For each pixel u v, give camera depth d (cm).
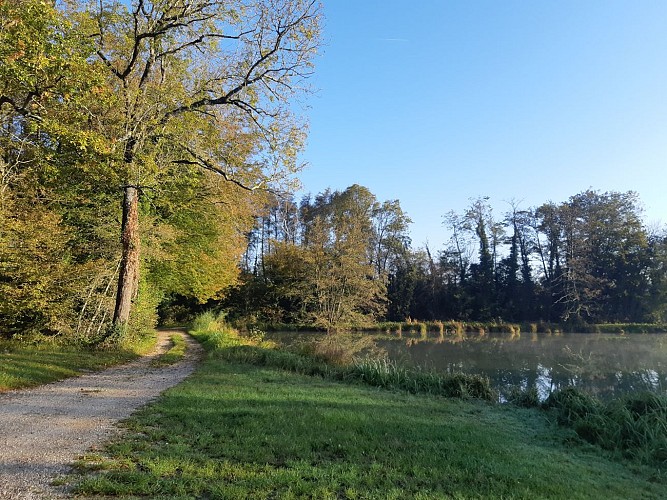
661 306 5062
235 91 1703
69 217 1831
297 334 4175
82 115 1266
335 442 621
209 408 781
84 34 1223
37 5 981
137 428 645
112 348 1591
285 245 5162
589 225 5519
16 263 1402
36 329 1547
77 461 498
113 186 1733
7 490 416
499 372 2027
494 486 506
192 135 1728
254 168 1833
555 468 621
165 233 2094
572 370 2119
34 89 1108
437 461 579
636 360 2525
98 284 1744
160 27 1581
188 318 4659
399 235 6450
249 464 512
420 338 4050
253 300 5122
